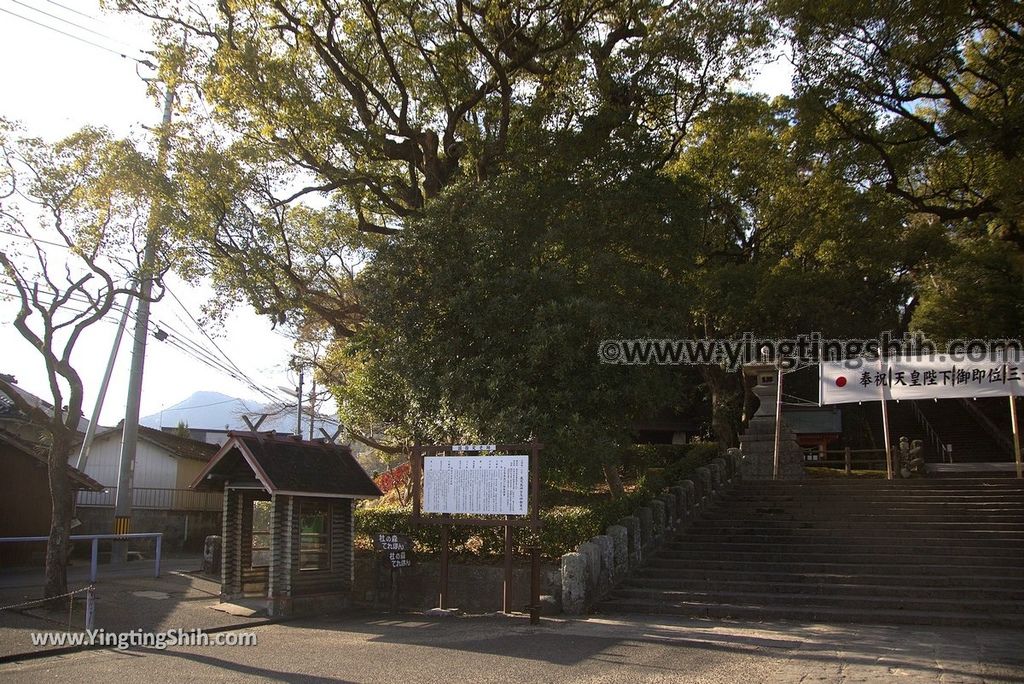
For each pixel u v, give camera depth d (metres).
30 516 19.55
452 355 14.74
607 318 14.14
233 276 17.52
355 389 17.48
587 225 15.98
